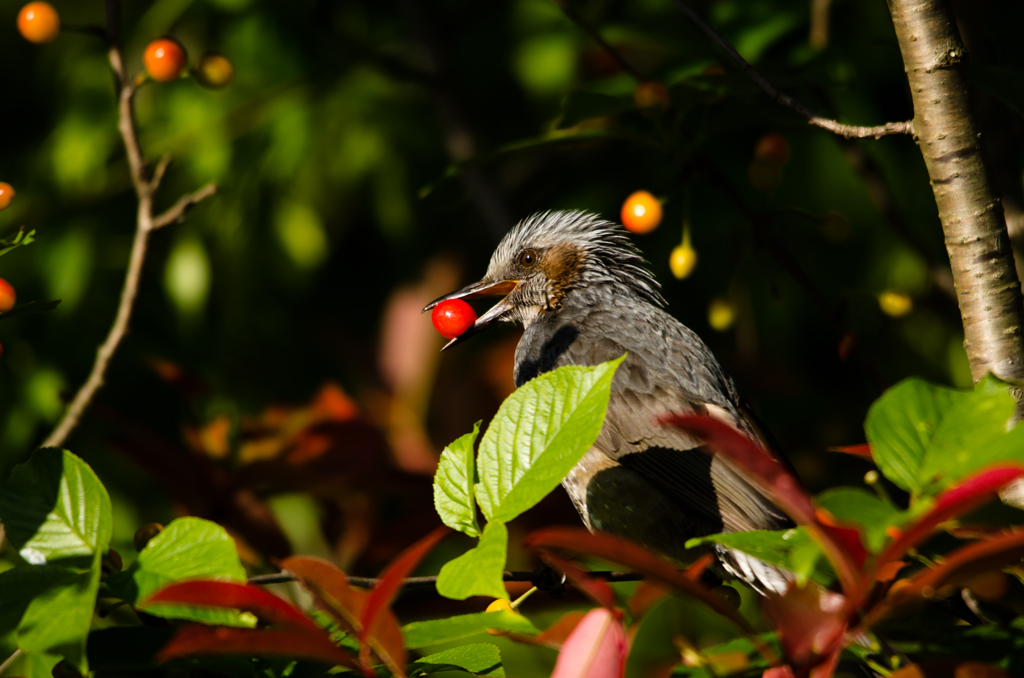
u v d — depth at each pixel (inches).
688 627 251.4
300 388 498.0
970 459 153.4
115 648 196.7
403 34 542.6
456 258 519.8
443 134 511.2
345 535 346.3
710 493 340.8
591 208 495.8
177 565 175.3
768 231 350.6
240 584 160.2
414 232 519.2
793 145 455.8
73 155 473.4
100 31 318.7
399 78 503.2
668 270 475.8
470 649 198.8
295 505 416.2
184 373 358.0
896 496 372.2
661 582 151.7
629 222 329.4
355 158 497.4
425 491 340.2
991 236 255.1
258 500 336.5
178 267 463.5
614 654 152.6
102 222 482.6
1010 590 235.3
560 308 418.3
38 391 457.7
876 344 476.1
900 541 141.6
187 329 478.0
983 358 255.9
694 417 149.3
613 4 482.9
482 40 521.3
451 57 522.6
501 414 180.2
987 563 144.6
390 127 506.0
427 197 513.3
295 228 482.9
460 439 184.4
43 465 199.5
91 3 507.2
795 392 455.8
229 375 485.4
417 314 486.9
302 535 414.9
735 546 165.6
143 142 481.7
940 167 257.8
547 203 521.0
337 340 496.1
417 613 296.2
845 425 453.1
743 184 448.1
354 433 336.8
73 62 502.0
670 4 466.9
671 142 329.4
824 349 490.9
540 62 481.1
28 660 190.4
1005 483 133.9
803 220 461.1
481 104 540.4
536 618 302.4
